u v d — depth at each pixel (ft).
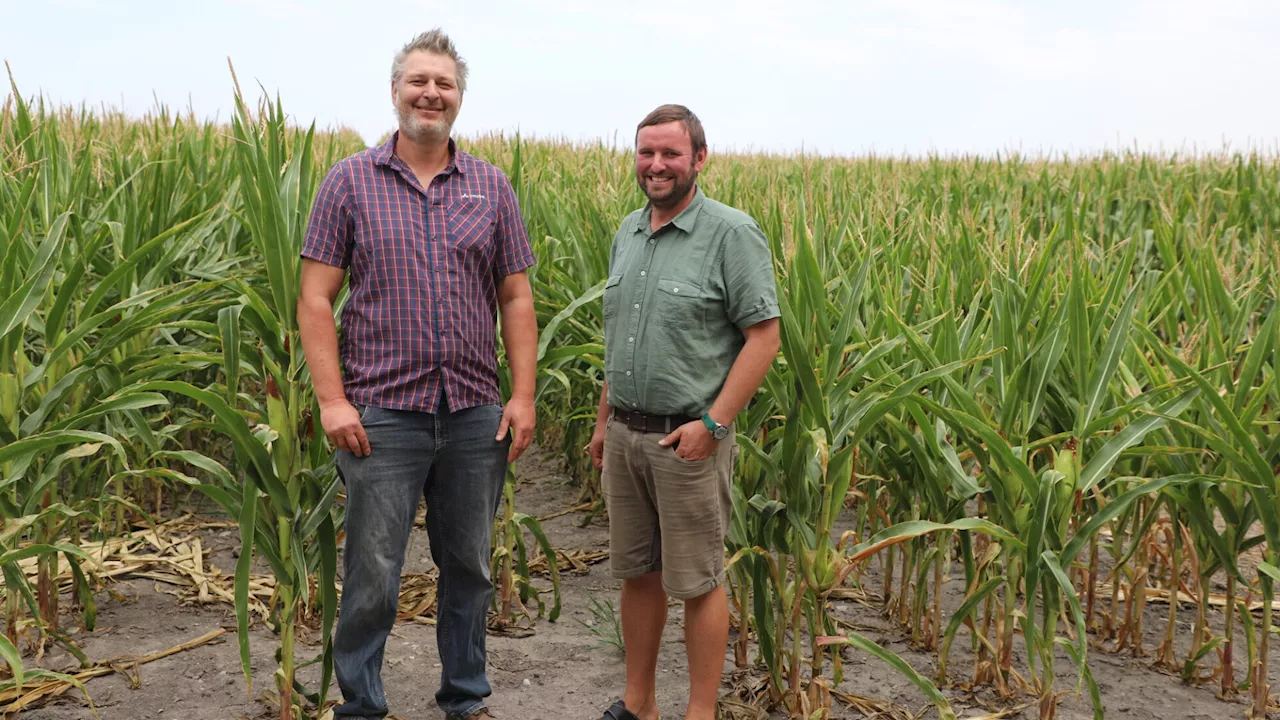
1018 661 10.98
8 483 8.58
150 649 10.61
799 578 9.04
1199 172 32.19
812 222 11.80
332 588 8.51
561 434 19.67
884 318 10.62
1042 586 8.87
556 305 13.01
